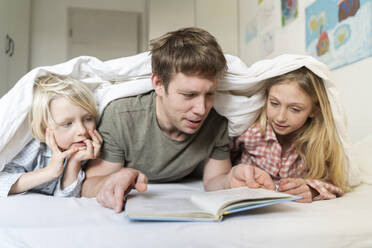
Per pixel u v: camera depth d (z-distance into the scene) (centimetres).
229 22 308
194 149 98
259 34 251
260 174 78
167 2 318
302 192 77
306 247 54
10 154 83
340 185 91
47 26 343
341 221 57
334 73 155
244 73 92
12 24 275
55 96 81
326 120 92
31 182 78
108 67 94
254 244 52
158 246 50
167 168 100
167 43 81
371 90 129
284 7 207
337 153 91
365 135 133
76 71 92
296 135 101
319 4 165
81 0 354
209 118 99
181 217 55
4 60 255
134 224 54
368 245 55
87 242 49
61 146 84
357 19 136
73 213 61
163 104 84
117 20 363
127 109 92
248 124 101
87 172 92
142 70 94
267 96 98
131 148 95
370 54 129
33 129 83
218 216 54
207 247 51
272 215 60
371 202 74
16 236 49
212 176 102
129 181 69
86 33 354
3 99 81
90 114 87
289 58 89
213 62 74
